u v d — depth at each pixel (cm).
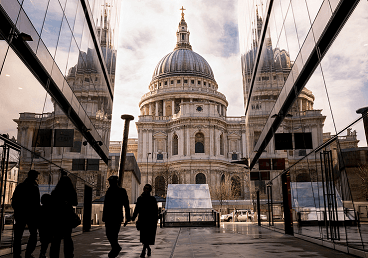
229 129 10019
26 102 1083
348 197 902
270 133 2108
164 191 9119
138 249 1148
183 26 14900
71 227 795
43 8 1184
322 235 1173
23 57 1040
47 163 1357
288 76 1513
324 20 970
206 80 12925
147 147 9862
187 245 1259
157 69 13500
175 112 11594
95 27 2242
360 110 779
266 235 1706
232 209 7138
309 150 1271
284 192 1781
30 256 901
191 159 9156
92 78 2220
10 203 995
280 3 1623
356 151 823
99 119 2542
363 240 816
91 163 2352
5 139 926
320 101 1099
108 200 893
